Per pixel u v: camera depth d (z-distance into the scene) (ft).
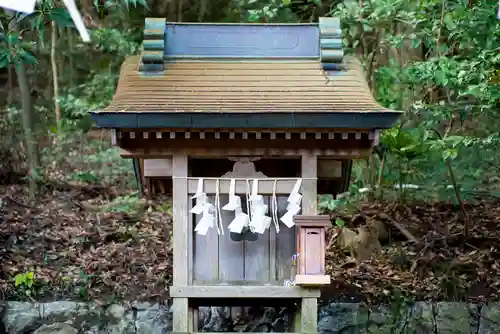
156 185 17.72
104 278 19.08
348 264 20.51
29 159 26.40
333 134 13.93
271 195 14.62
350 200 24.43
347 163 15.96
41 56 34.37
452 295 18.99
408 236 21.79
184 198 14.42
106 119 13.52
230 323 18.71
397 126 22.00
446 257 20.68
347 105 14.11
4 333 18.11
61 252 20.70
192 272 14.62
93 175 28.22
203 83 14.87
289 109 13.71
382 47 25.68
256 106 13.93
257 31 15.74
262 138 14.20
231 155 14.47
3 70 34.68
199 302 16.28
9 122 28.40
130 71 15.17
